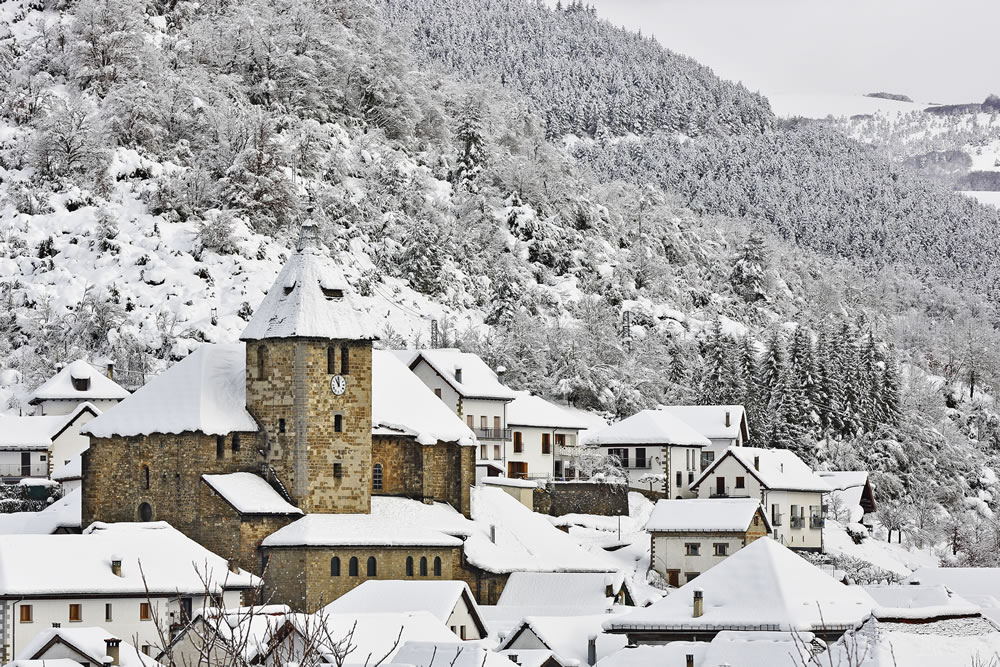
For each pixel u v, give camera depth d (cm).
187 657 8688
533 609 13150
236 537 13838
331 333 14475
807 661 7719
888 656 7669
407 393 16000
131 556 12388
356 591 12156
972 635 8044
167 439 14325
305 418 14300
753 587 10519
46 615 11594
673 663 8731
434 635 10000
